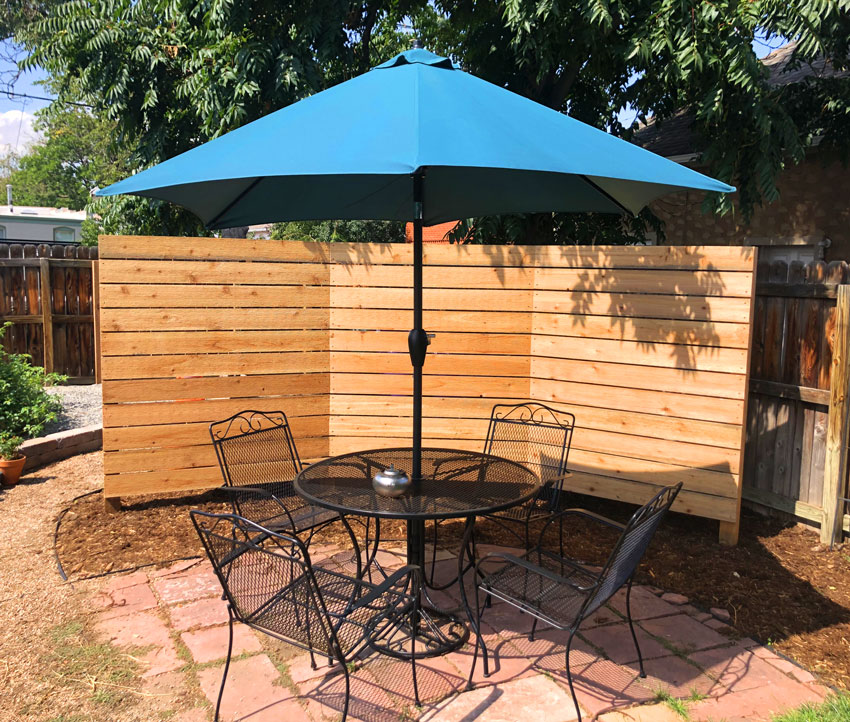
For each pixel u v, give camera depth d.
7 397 6.54
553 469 4.86
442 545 4.58
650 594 3.91
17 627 3.45
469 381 5.39
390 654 3.13
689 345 4.68
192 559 4.29
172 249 5.00
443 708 2.82
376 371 5.43
